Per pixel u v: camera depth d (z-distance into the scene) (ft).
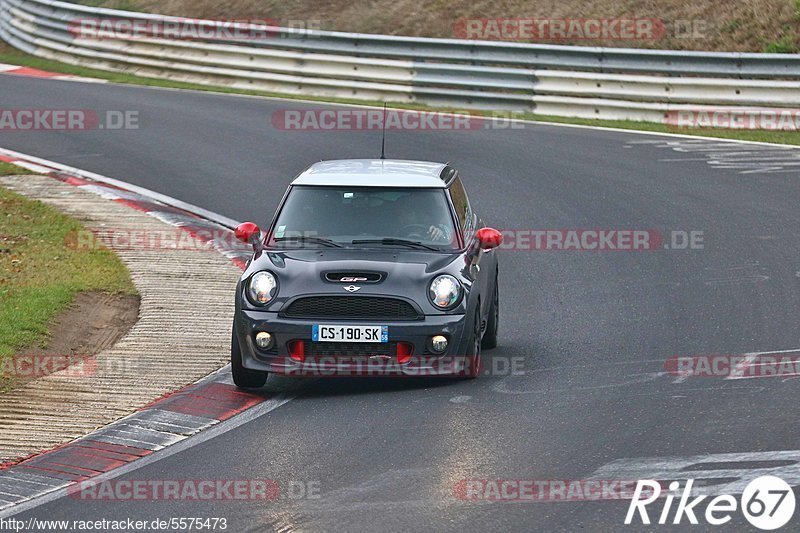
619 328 125.70
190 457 87.30
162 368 111.45
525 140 234.17
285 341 101.81
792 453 84.02
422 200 112.78
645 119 251.39
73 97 284.00
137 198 192.24
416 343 101.76
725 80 246.27
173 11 359.25
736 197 188.65
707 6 292.20
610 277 148.36
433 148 226.38
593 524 72.08
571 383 104.99
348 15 330.13
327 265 104.68
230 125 251.80
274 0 345.31
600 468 82.23
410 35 314.35
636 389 102.37
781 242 162.20
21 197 187.52
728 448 85.71
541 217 179.42
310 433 92.12
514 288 145.28
